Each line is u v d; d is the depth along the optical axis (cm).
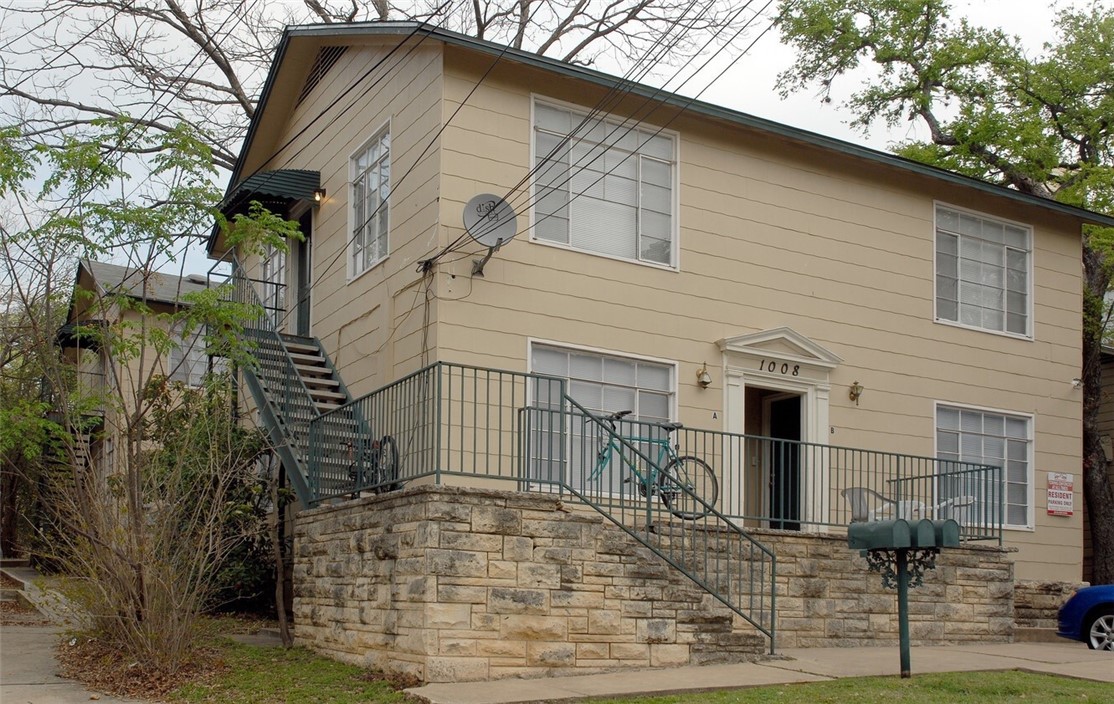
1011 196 1927
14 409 1473
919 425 1800
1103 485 2267
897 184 1841
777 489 1695
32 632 1373
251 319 1407
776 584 1410
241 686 1076
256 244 1436
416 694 998
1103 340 2520
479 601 1084
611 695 1009
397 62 1573
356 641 1188
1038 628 1698
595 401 1496
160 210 1298
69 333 1734
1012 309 1961
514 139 1481
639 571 1180
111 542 1170
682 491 1370
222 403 1548
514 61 1470
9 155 1261
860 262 1780
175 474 1239
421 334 1421
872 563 1216
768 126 1664
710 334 1608
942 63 2480
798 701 997
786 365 1675
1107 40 2423
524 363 1438
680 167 1620
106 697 1047
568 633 1125
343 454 1345
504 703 958
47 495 1903
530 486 1301
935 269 1869
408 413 1217
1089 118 2422
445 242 1406
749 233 1670
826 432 1698
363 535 1196
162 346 1297
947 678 1138
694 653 1197
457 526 1087
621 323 1530
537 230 1486
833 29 2545
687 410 1570
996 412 1895
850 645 1451
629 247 1562
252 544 1606
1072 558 1948
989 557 1608
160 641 1145
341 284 1686
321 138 1811
